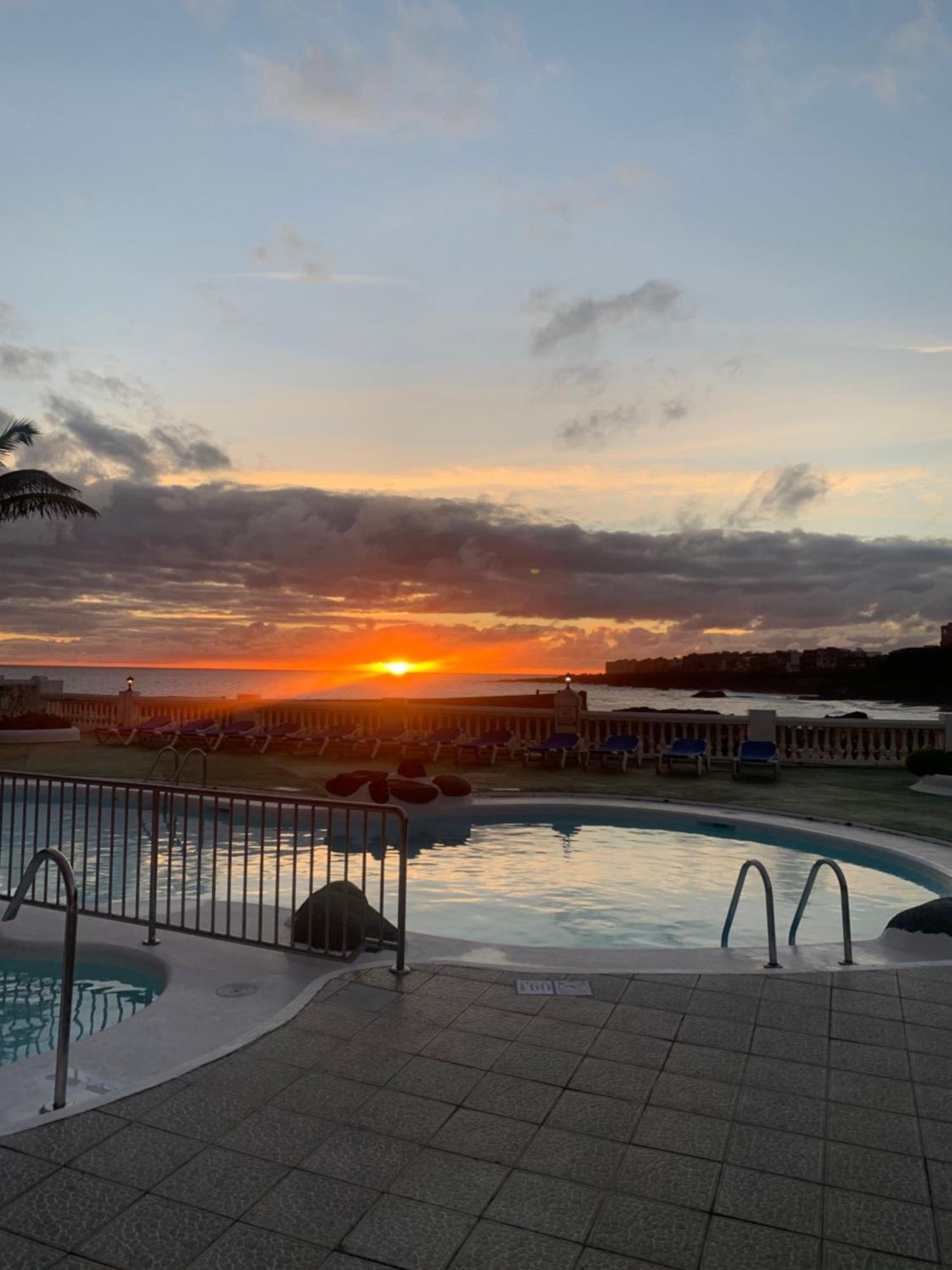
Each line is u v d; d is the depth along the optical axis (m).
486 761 22.56
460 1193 3.52
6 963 7.21
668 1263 3.11
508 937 8.92
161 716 27.41
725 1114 4.20
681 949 6.93
